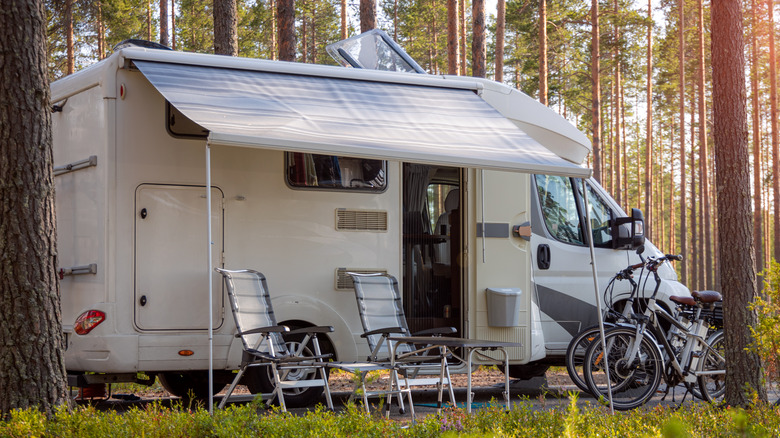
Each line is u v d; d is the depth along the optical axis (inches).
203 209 241.0
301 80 245.1
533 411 187.2
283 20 547.2
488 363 277.9
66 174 248.4
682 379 274.5
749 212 229.9
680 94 1159.6
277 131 196.7
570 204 309.4
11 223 181.5
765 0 1104.2
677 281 322.3
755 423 187.6
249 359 225.8
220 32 431.5
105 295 229.6
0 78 182.4
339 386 331.0
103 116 232.5
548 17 1050.7
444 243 283.3
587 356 270.5
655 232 1758.1
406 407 272.2
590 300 306.0
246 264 245.6
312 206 255.3
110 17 921.5
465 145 217.8
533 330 286.8
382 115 229.9
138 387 328.5
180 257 237.5
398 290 261.9
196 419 167.8
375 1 544.4
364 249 262.2
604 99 1520.7
